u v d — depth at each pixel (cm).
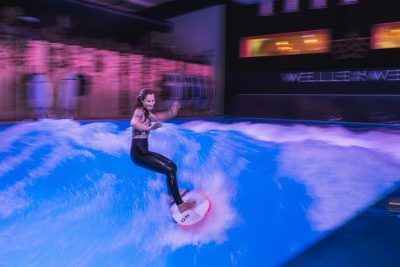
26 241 368
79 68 1339
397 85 1457
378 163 725
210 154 748
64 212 445
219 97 1872
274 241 375
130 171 596
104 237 383
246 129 1216
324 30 1603
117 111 1468
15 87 1188
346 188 566
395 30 1449
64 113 1292
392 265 311
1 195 486
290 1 1673
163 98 1611
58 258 336
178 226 412
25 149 692
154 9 2017
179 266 326
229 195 521
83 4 1591
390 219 432
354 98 1541
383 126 1381
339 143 941
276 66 1736
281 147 874
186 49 1961
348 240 370
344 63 1568
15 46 1177
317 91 1638
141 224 418
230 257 342
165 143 791
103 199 488
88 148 708
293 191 548
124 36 1936
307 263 319
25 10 1552
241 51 1827
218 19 1858
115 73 1452
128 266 324
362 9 1512
